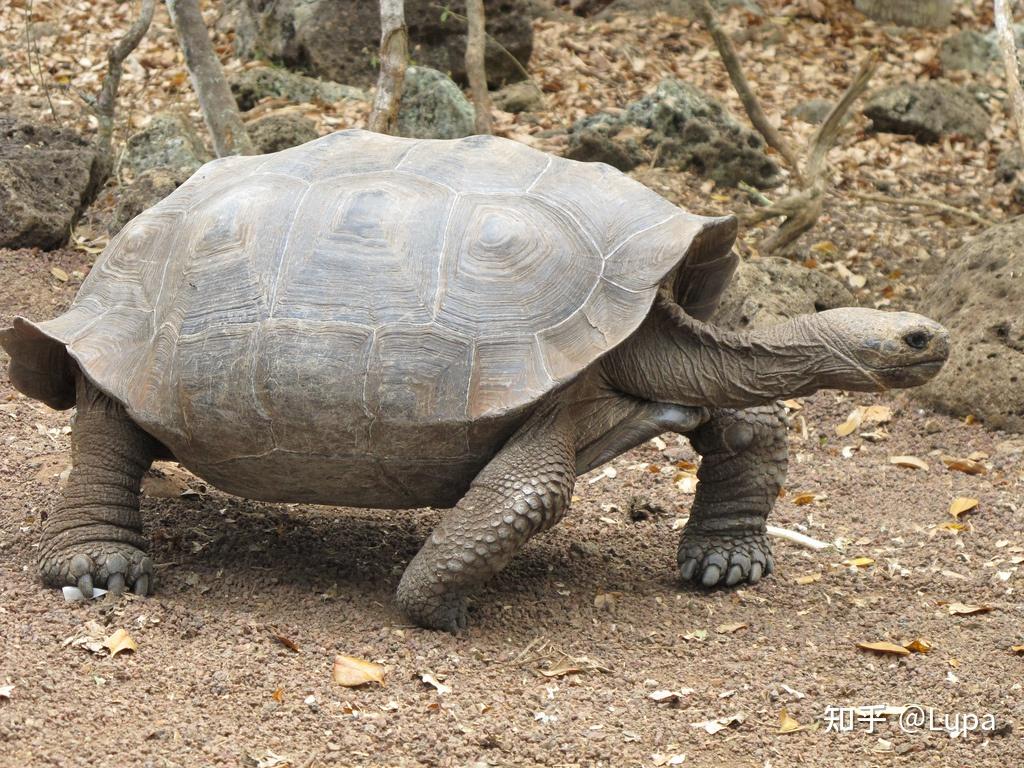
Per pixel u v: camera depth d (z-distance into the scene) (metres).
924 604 5.01
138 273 4.49
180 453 4.40
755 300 7.39
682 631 4.61
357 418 4.09
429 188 4.34
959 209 9.74
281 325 4.12
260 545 5.07
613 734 3.78
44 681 3.71
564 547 5.42
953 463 6.66
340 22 11.22
